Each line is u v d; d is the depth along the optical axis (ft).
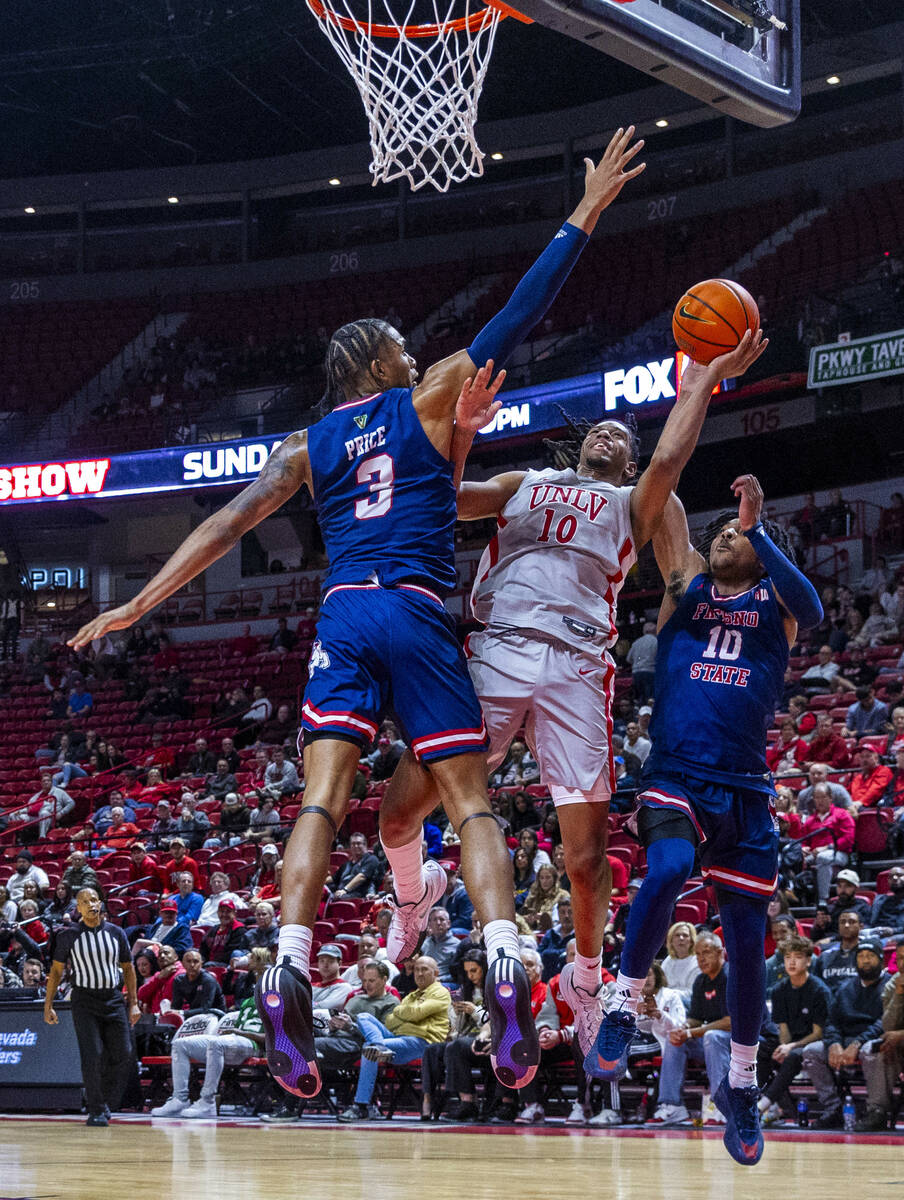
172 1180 12.29
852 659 46.98
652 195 76.48
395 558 8.67
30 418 78.13
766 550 11.05
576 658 9.91
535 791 40.19
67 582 81.87
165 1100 33.68
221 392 76.23
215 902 38.45
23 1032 32.40
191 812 47.65
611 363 58.59
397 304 78.59
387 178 18.56
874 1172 13.98
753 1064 11.50
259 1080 31.83
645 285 71.87
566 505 10.32
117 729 64.39
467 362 8.87
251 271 82.94
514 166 82.07
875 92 72.33
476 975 28.32
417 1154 17.04
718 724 11.01
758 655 11.23
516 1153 17.30
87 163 84.23
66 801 55.16
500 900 7.98
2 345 81.92
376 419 8.98
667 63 17.54
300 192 84.43
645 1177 12.92
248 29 67.21
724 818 10.93
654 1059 26.37
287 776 48.91
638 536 10.52
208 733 61.98
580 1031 10.99
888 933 26.84
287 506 71.51
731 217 72.69
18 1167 14.43
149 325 81.97
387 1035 28.22
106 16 66.33
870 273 62.95
